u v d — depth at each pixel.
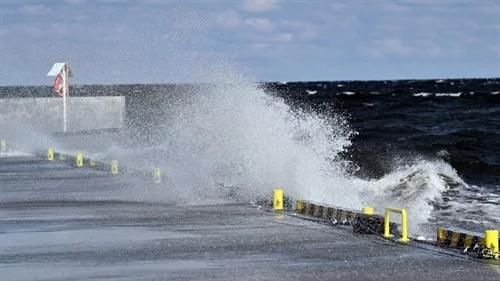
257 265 15.57
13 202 25.77
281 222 21.05
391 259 16.08
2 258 16.39
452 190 32.12
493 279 14.18
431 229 21.73
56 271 15.05
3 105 52.91
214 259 16.17
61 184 30.89
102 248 17.44
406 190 29.72
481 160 47.22
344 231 19.56
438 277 14.41
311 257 16.34
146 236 18.97
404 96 153.00
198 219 21.66
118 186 29.80
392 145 57.72
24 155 44.97
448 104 120.94
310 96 148.75
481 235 16.78
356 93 177.38
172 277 14.54
